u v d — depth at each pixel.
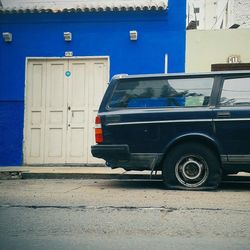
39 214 5.31
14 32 12.39
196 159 7.22
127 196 6.62
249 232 4.39
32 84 12.24
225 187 7.70
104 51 12.09
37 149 12.07
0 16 12.45
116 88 7.68
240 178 8.78
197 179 7.22
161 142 7.30
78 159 11.92
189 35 11.84
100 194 6.87
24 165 12.02
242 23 19.33
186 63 11.80
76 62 12.16
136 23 12.02
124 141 7.42
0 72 12.33
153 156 7.32
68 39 12.15
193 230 4.47
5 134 12.17
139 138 7.38
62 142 12.01
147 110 7.43
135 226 4.66
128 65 11.98
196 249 3.82
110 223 4.81
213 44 11.73
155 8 11.80
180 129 7.26
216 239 4.14
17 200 6.32
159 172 9.48
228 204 5.86
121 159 7.43
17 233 4.43
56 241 4.12
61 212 5.41
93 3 12.23
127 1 12.03
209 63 11.72
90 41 12.14
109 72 12.02
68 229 4.57
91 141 11.92
